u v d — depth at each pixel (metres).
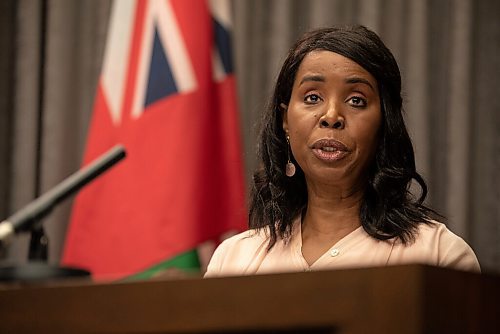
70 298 2.23
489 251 6.05
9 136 6.57
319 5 6.28
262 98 6.31
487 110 6.17
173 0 5.46
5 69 6.59
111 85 5.51
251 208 3.56
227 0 5.59
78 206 5.34
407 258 3.16
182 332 2.12
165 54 5.43
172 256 5.18
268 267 3.32
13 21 6.63
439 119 6.20
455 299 1.99
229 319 2.08
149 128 5.34
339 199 3.32
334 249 3.24
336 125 3.22
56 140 6.41
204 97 5.35
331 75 3.25
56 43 6.51
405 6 6.23
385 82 3.29
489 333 2.03
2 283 2.57
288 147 3.49
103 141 5.43
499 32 6.21
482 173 6.12
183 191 5.25
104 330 2.19
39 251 2.71
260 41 6.38
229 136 5.40
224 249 3.48
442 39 6.25
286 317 2.04
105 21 6.52
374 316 1.97
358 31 3.32
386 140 3.30
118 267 5.23
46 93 6.49
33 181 6.46
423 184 3.38
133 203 5.27
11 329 2.28
